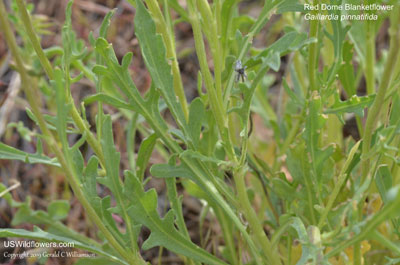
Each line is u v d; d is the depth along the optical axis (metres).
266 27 0.83
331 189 0.53
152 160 0.69
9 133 0.71
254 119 0.71
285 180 0.52
